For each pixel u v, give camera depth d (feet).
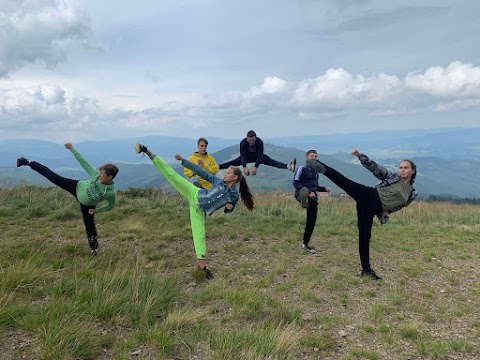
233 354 10.38
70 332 10.36
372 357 11.02
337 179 18.72
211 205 17.44
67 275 16.03
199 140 24.06
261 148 26.43
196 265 19.84
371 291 16.96
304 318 13.71
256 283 17.33
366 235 18.83
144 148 17.25
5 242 20.58
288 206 41.60
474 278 19.93
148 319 12.45
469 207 55.98
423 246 27.02
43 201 32.32
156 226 27.76
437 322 14.11
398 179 17.97
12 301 12.78
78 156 19.30
